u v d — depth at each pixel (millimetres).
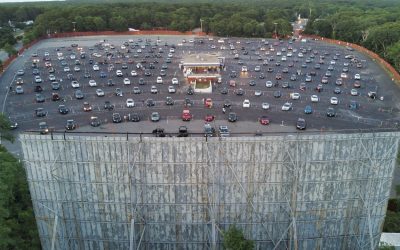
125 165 54312
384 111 118000
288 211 56406
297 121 103812
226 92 130750
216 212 56469
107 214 56656
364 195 56938
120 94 128625
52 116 111812
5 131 87062
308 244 58344
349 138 54250
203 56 164500
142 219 56594
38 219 57375
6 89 138375
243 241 52594
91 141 53406
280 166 54719
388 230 63406
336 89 134250
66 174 55031
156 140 53281
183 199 55844
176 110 115188
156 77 151250
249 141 53531
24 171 68812
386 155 55656
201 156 53969
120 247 58250
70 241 58156
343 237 58500
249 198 55875
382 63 179250
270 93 132125
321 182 55594
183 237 57688
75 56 188125
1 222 52969
